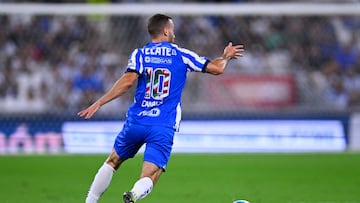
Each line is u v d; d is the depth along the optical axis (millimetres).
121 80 25016
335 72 64812
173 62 25297
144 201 34594
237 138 58594
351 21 67562
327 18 67312
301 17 67250
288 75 63531
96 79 63219
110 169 26172
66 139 58000
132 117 25516
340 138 59688
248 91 62594
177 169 47594
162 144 25062
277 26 66812
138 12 61125
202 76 62031
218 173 45719
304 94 63375
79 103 62594
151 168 24812
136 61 25188
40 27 65438
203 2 75812
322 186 40375
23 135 58094
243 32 66188
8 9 61250
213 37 65938
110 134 57844
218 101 62281
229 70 62906
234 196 36406
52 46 64688
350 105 63844
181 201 34719
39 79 62969
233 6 61406
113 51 65062
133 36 65500
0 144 57875
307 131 59469
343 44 66250
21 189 38469
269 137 59000
